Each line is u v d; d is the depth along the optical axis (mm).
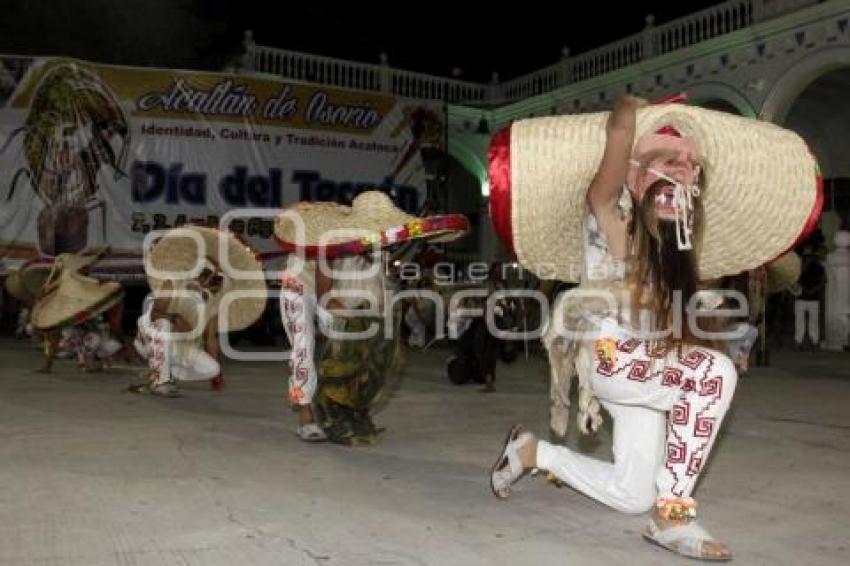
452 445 6086
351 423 6059
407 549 3656
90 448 5695
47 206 15641
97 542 3674
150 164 16141
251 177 16688
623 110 3367
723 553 3555
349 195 17406
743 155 3727
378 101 17625
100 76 15891
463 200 24984
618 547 3746
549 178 3727
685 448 3629
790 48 15359
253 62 19609
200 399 8398
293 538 3771
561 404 4359
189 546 3641
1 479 4770
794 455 5785
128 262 16031
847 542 3885
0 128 15445
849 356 13930
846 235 15492
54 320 10102
